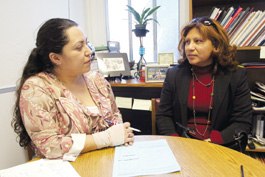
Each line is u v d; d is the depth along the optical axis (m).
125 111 1.65
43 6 1.63
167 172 0.58
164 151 0.70
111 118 1.00
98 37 2.28
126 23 2.27
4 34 1.28
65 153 0.67
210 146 0.73
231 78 1.09
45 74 0.84
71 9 2.00
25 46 1.45
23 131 0.81
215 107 1.08
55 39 0.77
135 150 0.71
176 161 0.63
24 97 0.73
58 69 0.86
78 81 0.94
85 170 0.60
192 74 1.18
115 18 2.30
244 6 1.63
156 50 2.21
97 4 2.23
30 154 1.42
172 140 0.79
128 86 1.55
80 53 0.80
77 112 0.80
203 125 1.15
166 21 2.13
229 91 1.10
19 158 1.39
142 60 1.97
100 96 1.01
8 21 1.30
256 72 1.64
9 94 1.31
